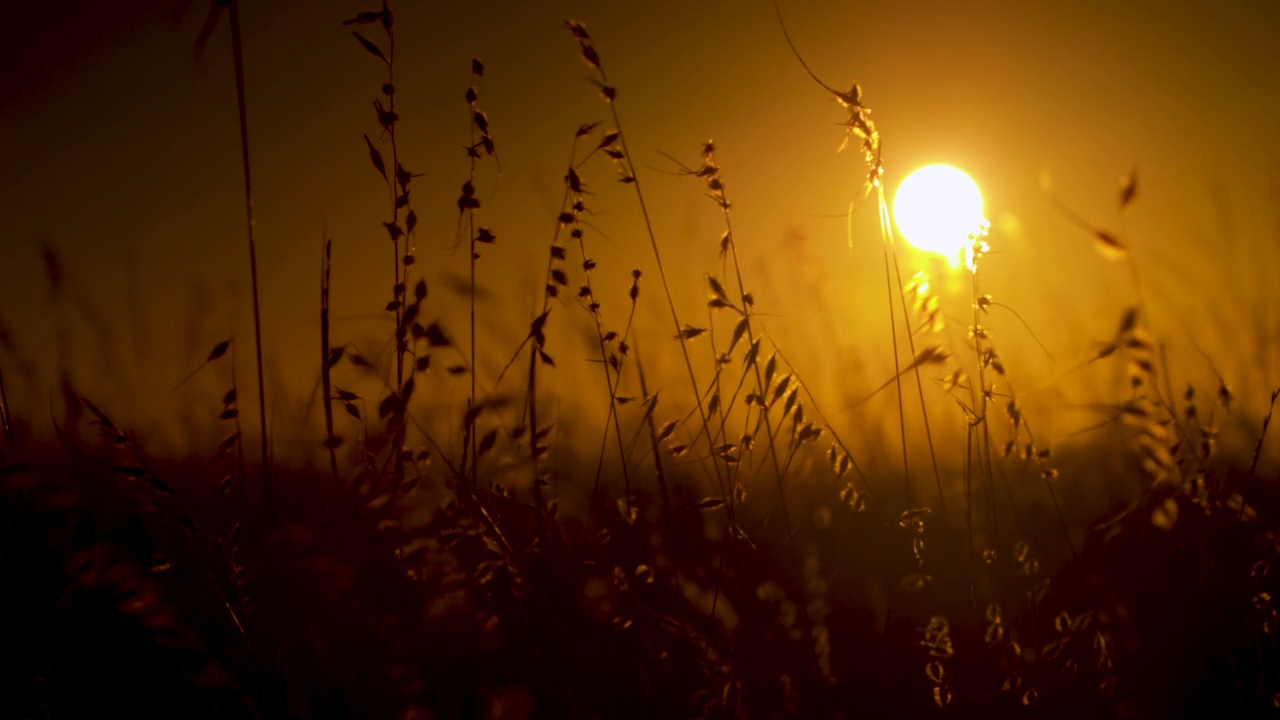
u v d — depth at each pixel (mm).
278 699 1326
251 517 1368
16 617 1355
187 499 1357
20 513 1365
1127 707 1348
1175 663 1356
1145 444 1352
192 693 1354
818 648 1363
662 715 1355
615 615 1372
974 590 1385
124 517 1380
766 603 1380
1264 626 1344
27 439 1373
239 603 1359
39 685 1351
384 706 1348
